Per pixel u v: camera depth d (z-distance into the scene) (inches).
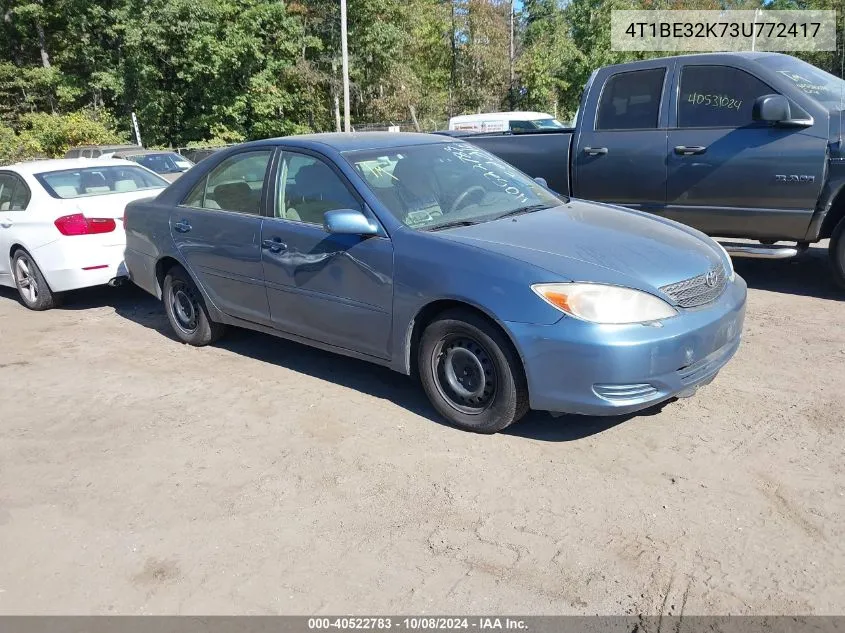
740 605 103.9
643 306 139.2
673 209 259.4
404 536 123.6
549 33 1664.6
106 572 118.5
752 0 1657.2
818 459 140.9
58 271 273.9
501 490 135.9
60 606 110.9
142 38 1285.7
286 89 1466.5
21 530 131.6
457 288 148.6
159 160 855.7
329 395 184.4
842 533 118.4
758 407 164.2
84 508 137.8
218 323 221.6
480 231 160.7
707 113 249.6
